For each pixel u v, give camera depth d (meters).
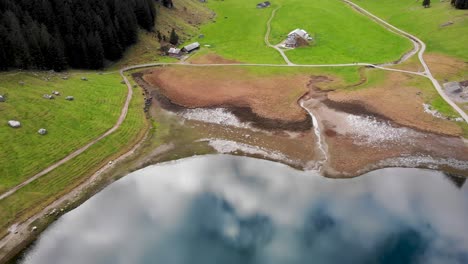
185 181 57.50
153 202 53.06
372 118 73.69
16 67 82.19
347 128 70.69
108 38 101.44
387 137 67.19
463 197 52.47
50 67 88.75
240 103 82.12
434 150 63.00
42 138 62.56
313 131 70.12
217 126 73.25
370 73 96.69
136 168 61.00
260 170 59.72
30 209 51.12
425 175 57.22
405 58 105.75
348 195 53.59
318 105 80.56
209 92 88.12
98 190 55.84
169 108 81.38
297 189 55.19
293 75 97.25
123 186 56.59
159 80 95.44
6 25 83.19
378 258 43.38
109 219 50.03
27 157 58.25
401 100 80.31
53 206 52.34
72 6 99.88
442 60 100.38
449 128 68.81
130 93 86.81
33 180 55.16
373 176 57.34
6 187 52.88
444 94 81.88
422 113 74.50
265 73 99.25
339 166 60.03
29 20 88.62
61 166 58.88
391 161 60.72
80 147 63.78
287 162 61.50
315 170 59.28
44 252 44.69
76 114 71.19
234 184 56.53
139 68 103.50
